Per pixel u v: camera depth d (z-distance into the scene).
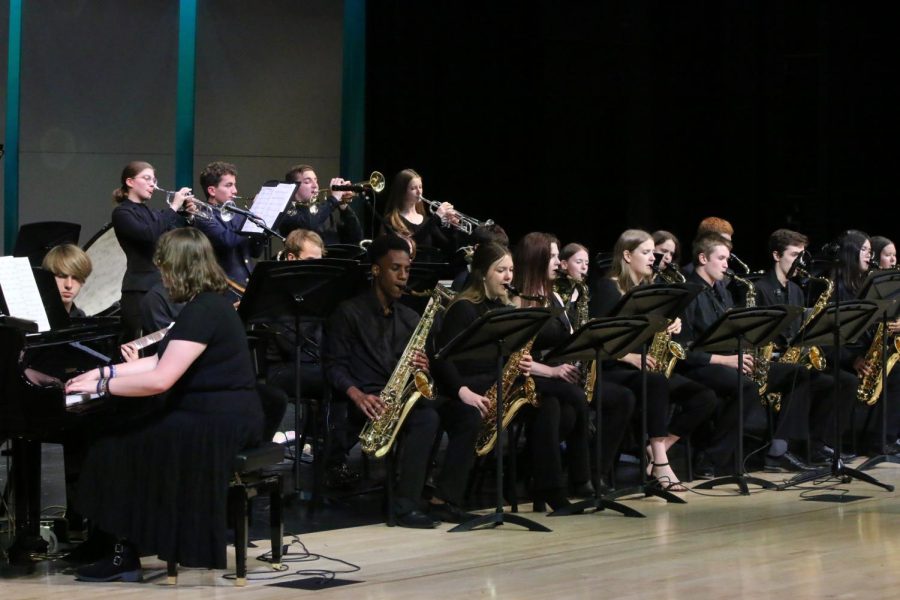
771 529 8.78
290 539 8.41
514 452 9.56
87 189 17.30
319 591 6.90
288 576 7.28
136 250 10.02
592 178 18.41
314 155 17.75
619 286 10.46
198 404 7.00
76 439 7.91
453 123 17.34
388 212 12.44
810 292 13.17
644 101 18.44
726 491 10.49
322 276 8.99
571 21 18.08
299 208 12.09
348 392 9.17
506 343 8.67
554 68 18.05
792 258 12.12
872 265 12.80
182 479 6.95
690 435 11.06
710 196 18.41
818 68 17.89
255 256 11.51
